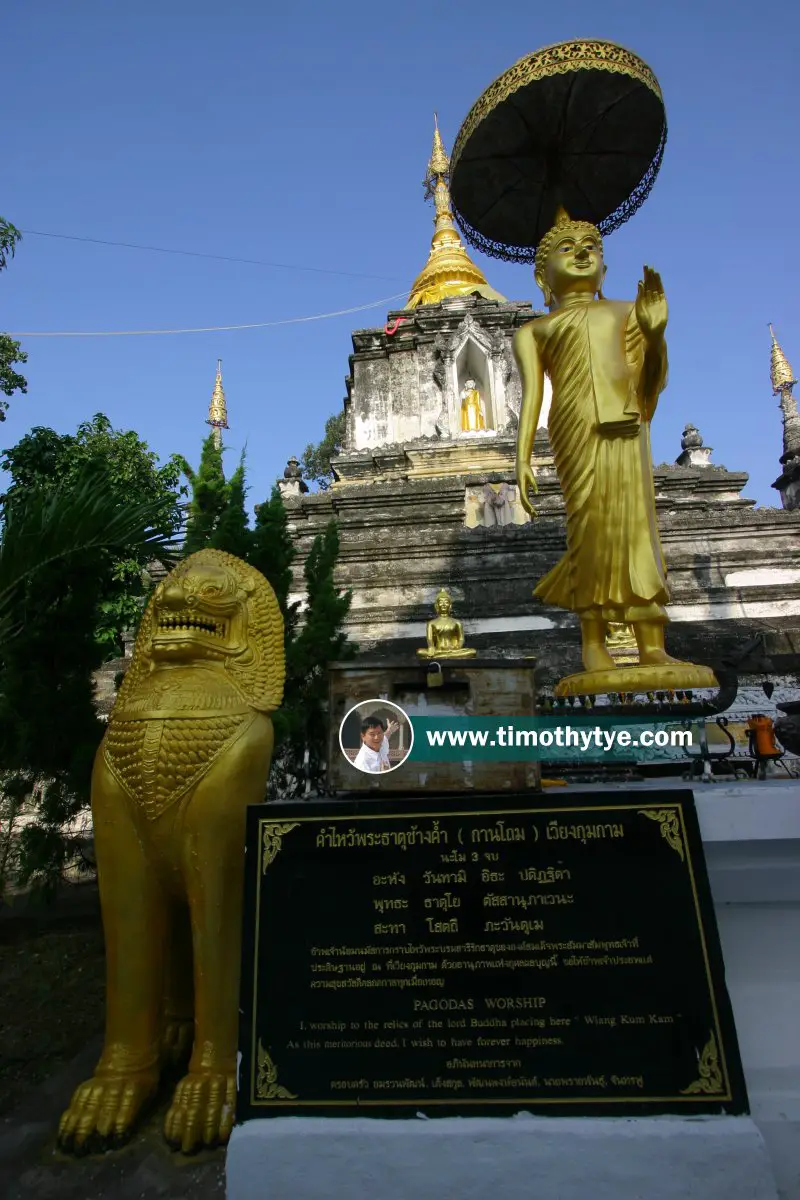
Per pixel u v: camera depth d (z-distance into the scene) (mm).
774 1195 3023
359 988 3355
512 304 23516
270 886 3492
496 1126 3156
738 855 3721
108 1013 3924
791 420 24938
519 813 3473
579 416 5781
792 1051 3584
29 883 7676
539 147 6980
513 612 14820
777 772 4895
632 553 5562
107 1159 3617
